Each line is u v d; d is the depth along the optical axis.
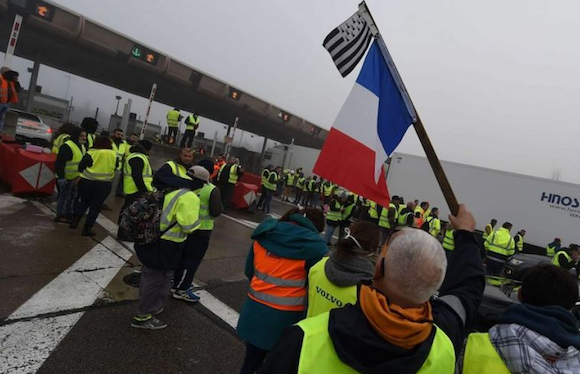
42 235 6.02
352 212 10.46
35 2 18.72
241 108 31.33
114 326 3.80
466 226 1.89
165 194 3.81
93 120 7.35
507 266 10.66
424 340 1.19
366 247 2.25
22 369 2.92
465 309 1.62
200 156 17.53
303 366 1.19
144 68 24.16
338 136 2.46
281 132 40.19
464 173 16.22
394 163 17.73
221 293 5.32
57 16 19.66
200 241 4.74
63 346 3.31
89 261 5.37
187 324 4.20
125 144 10.49
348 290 2.19
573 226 14.16
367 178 2.43
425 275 1.20
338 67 2.58
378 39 2.50
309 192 20.61
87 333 3.58
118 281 4.89
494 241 10.84
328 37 2.59
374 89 2.48
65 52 23.02
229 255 7.39
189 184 3.89
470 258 1.77
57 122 31.17
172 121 17.95
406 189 17.34
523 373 1.57
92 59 24.08
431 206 16.73
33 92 23.80
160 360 3.41
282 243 2.65
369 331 1.16
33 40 21.33
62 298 4.16
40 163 8.34
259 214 13.87
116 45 22.39
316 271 2.38
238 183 13.56
